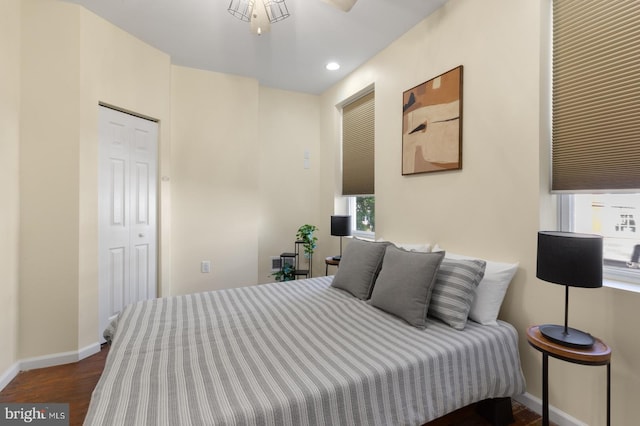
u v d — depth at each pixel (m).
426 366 1.33
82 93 2.36
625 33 1.45
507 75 1.89
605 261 1.62
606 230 1.61
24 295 2.20
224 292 2.32
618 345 1.43
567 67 1.68
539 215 1.74
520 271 1.83
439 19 2.36
